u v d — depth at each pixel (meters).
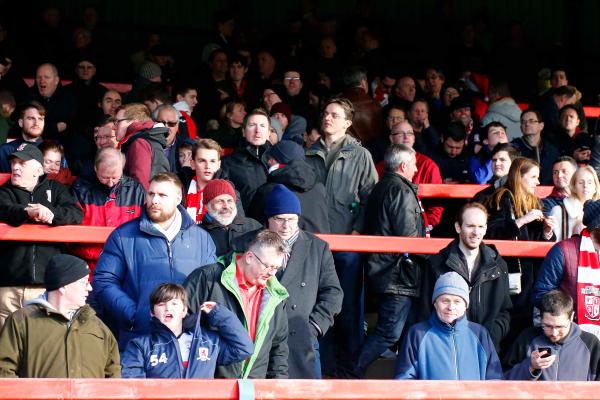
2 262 18.67
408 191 20.17
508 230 20.28
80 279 15.10
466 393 13.75
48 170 22.33
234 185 21.33
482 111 31.20
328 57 34.62
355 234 21.05
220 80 31.14
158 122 21.88
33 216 18.34
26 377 14.75
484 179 25.73
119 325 16.81
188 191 20.25
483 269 18.33
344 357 20.05
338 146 21.70
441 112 29.19
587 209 18.75
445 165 26.19
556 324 17.17
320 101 29.88
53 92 28.12
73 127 26.14
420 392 13.70
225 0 40.38
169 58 34.38
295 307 17.44
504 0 41.75
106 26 39.16
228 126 27.03
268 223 17.69
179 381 13.17
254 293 16.25
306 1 38.44
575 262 18.47
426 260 18.64
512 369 17.25
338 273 20.17
